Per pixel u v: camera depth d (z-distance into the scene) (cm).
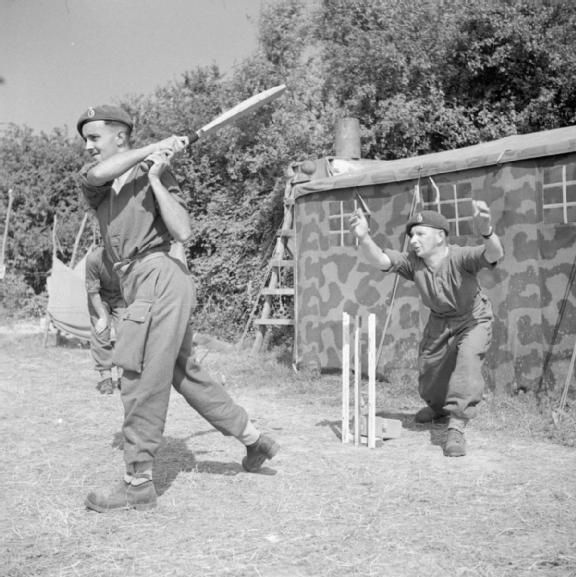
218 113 1597
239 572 278
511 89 1583
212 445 507
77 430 566
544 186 671
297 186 900
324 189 862
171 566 285
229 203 1464
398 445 509
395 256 521
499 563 286
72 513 353
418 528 328
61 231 2036
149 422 358
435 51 1561
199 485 402
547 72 1518
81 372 932
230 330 1341
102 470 440
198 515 349
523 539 313
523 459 464
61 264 1223
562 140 652
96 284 754
